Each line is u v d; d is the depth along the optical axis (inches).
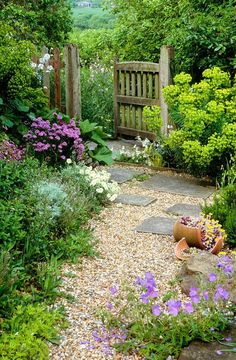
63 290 140.4
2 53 246.8
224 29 307.7
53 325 122.6
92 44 543.2
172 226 190.7
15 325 117.3
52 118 265.9
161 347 113.8
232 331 119.9
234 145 237.5
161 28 402.0
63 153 241.6
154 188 244.4
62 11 501.0
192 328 116.3
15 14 397.7
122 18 441.4
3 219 150.4
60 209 172.7
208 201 224.8
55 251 157.8
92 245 167.8
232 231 174.4
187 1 346.3
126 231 187.2
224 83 257.3
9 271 134.0
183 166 270.2
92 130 261.1
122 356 113.7
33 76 296.4
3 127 246.8
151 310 123.3
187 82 262.8
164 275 151.8
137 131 350.3
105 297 137.7
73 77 333.4
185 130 256.2
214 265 143.8
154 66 326.0
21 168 193.2
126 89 354.9
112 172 271.3
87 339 119.0
